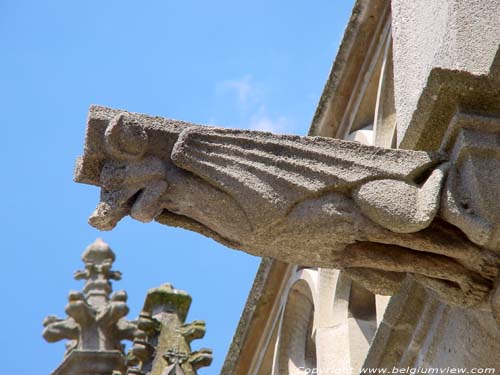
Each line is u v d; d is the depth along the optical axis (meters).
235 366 14.84
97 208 9.39
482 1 9.62
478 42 9.50
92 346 17.08
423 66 9.89
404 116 9.97
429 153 9.52
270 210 9.39
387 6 12.84
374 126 12.55
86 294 17.91
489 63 9.43
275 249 9.55
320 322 12.74
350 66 13.13
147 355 15.88
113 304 17.23
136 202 9.39
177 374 15.55
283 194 9.41
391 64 12.57
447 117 9.63
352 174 9.45
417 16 10.23
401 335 10.59
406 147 9.90
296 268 13.95
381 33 12.93
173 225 9.58
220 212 9.44
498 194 9.28
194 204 9.45
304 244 9.51
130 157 9.41
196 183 9.45
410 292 10.31
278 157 9.49
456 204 9.31
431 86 9.52
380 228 9.42
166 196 9.46
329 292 12.87
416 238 9.45
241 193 9.40
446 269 9.54
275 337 14.38
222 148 9.48
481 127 9.45
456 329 10.10
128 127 9.38
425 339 10.46
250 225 9.42
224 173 9.42
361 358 12.26
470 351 9.97
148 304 16.30
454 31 9.55
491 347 9.82
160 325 16.09
